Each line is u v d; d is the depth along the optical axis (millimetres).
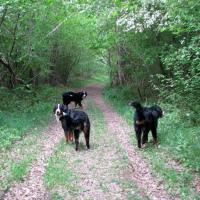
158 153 9461
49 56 28484
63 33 29078
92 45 28891
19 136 11344
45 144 10891
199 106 12188
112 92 27672
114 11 15891
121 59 24000
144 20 15266
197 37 10773
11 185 7023
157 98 20172
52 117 16469
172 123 12133
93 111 19297
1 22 16375
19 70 22125
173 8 11422
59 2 20594
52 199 6398
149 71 20969
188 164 8172
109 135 12391
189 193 6586
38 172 7973
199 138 9727
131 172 8055
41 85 28906
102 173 7957
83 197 6535
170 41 18203
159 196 6547
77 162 8875
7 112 15586
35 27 19906
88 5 17375
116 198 6477
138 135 10203
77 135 10180
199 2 10266
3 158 8875
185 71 13023
